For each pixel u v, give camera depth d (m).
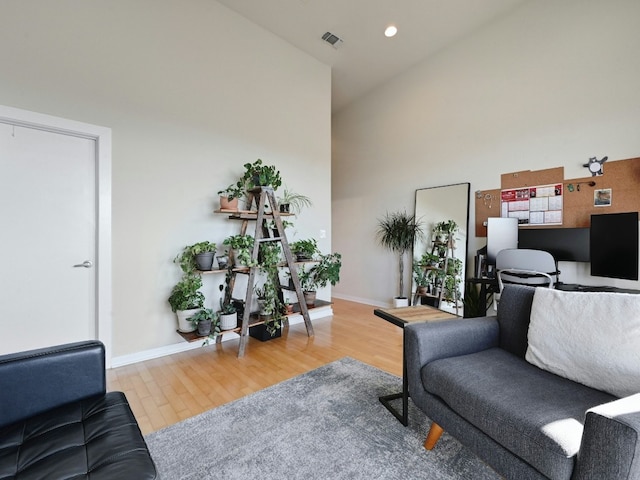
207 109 3.08
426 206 4.22
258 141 3.48
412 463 1.43
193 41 2.98
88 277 2.49
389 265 4.75
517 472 1.05
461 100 3.84
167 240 2.82
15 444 1.00
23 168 2.23
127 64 2.60
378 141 4.90
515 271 2.71
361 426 1.71
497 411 1.13
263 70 3.53
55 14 2.29
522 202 3.32
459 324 1.69
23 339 2.23
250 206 3.32
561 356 1.37
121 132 2.57
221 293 3.19
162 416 1.83
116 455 0.92
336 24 3.48
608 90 2.77
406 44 3.88
